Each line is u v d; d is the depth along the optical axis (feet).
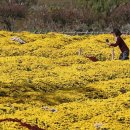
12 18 386.93
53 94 155.84
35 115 129.49
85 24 373.81
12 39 270.05
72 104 141.90
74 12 384.68
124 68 194.18
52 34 294.05
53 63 211.61
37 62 207.62
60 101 149.79
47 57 235.20
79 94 157.07
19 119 124.36
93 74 183.83
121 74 187.11
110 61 207.62
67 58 221.05
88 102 144.87
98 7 394.52
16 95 152.15
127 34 345.51
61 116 129.08
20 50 243.60
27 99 148.25
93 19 380.78
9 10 393.09
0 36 279.69
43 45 257.34
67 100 151.23
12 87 159.63
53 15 381.19
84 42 271.90
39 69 197.06
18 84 163.43
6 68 191.31
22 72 186.19
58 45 261.85
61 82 170.19
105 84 169.07
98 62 207.21
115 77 184.24
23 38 278.87
